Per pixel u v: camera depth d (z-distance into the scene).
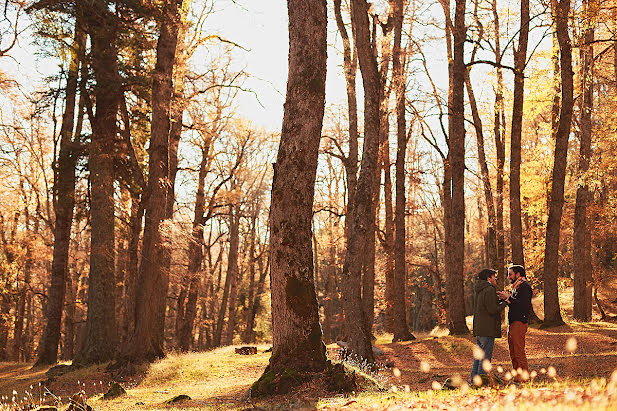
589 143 25.67
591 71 25.47
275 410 7.12
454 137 22.78
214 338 48.34
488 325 8.53
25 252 35.22
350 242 15.32
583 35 22.31
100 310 22.36
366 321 14.96
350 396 8.11
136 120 24.16
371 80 15.79
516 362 8.53
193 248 31.95
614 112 25.11
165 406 9.96
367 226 15.39
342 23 24.83
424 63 30.09
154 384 15.80
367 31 15.88
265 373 9.60
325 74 10.59
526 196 31.30
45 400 14.03
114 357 22.31
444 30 27.78
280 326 9.87
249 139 37.53
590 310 29.22
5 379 21.16
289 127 10.34
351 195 25.78
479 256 51.72
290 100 10.44
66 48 26.64
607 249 41.06
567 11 22.03
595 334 18.78
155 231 19.61
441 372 12.19
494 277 8.80
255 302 52.41
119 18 21.69
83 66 22.81
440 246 49.41
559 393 4.79
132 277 24.28
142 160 26.17
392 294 30.53
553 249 21.89
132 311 22.69
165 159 20.06
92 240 22.84
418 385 9.97
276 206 10.21
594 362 10.82
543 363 11.52
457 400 5.65
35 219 38.75
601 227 30.78
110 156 23.20
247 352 21.11
